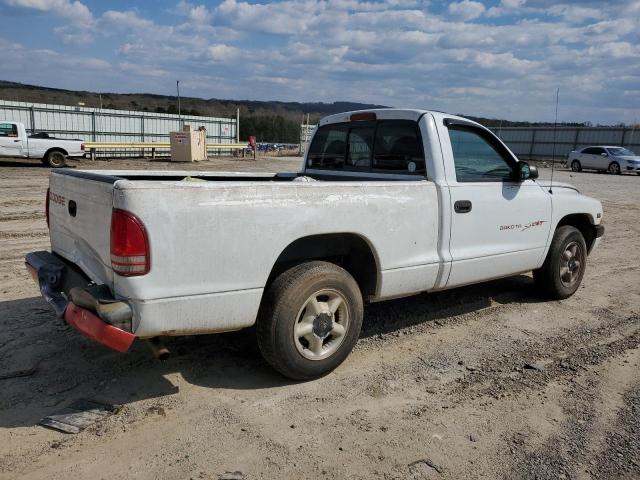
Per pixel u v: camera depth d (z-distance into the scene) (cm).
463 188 460
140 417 332
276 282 363
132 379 380
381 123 493
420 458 301
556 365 429
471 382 396
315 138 577
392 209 409
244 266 339
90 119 3164
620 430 336
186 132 2731
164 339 448
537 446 316
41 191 1381
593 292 638
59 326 466
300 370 373
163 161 2791
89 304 317
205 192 321
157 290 311
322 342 383
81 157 2264
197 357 418
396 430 328
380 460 298
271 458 296
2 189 1398
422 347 458
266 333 359
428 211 434
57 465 284
